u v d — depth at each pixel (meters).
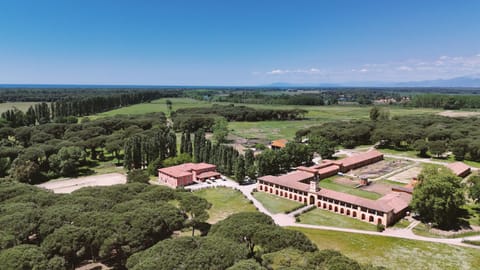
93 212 55.75
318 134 179.50
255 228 48.56
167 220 56.69
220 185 110.62
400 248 65.31
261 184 105.94
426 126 198.75
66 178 119.12
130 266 41.56
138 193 72.12
